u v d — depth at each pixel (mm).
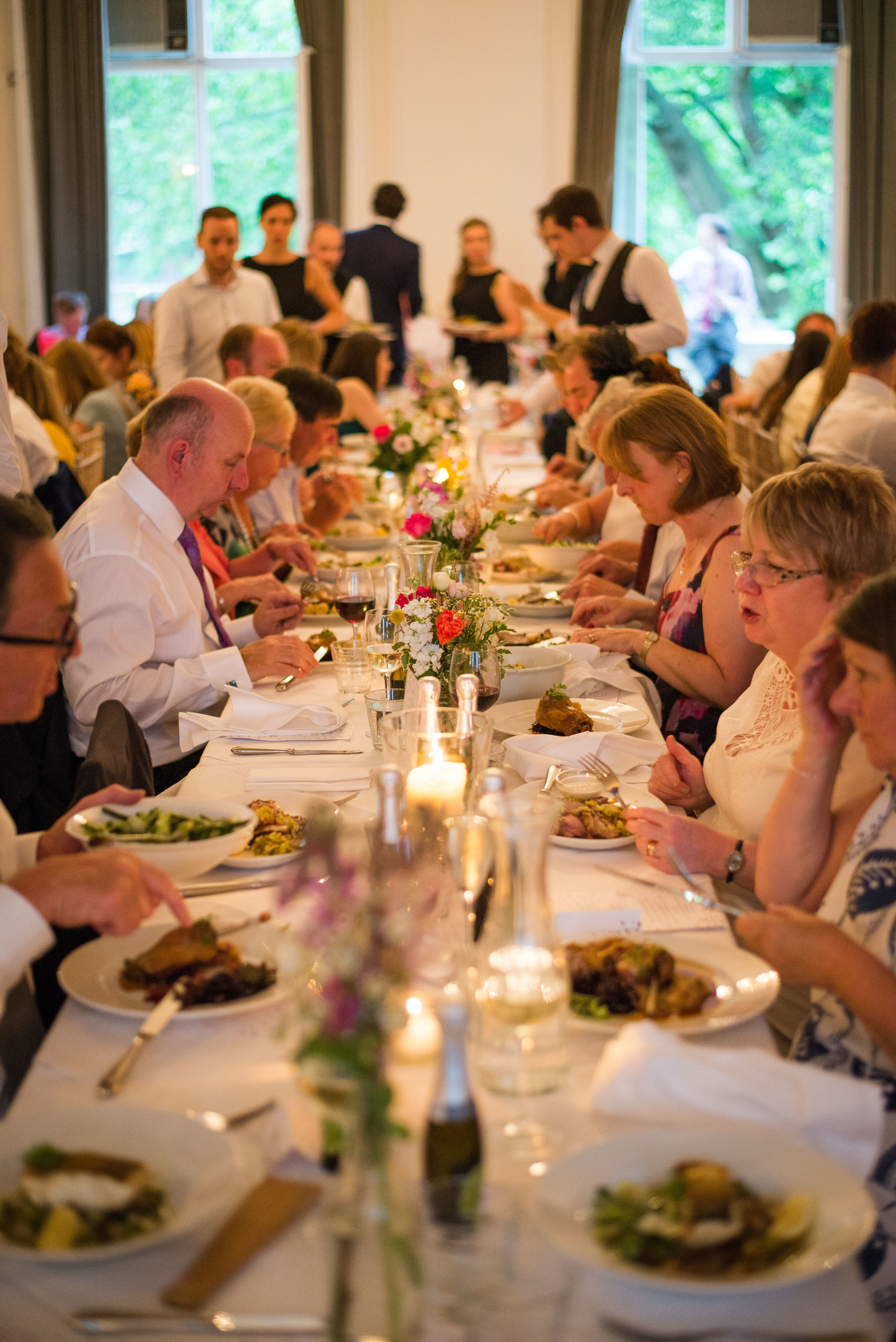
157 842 1498
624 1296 826
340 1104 797
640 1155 921
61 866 1241
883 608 1184
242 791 1843
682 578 2643
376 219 9781
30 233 9641
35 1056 1329
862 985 1187
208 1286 819
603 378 3982
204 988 1209
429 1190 821
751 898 1842
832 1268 833
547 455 5941
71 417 5695
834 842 1481
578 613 2873
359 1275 787
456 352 7930
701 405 2568
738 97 9820
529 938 1050
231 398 2529
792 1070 1012
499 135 9672
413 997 1123
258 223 10055
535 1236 860
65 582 1332
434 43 9523
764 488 1791
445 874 1382
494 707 2234
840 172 9828
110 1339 791
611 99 9461
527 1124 1010
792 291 10086
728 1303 819
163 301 6086
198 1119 968
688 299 10047
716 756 1962
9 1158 945
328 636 2783
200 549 3086
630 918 1354
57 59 9328
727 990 1235
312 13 9344
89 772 1718
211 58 9727
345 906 787
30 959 1186
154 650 2457
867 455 4211
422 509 2588
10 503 1305
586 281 5207
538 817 1027
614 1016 1191
